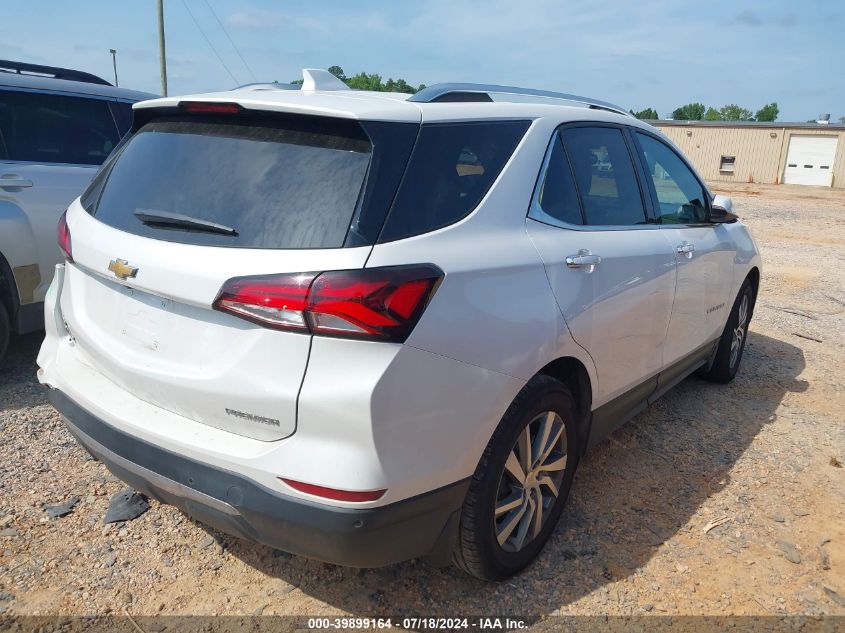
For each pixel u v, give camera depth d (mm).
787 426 4652
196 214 2414
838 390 5402
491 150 2781
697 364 4742
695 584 2969
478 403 2461
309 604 2740
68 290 2955
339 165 2328
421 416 2281
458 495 2492
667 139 4340
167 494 2436
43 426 4066
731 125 42531
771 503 3648
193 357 2373
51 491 3406
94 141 5363
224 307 2221
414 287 2227
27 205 4715
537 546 3012
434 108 2617
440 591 2846
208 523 2406
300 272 2148
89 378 2768
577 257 2982
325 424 2154
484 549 2660
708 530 3369
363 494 2162
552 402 2863
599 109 3736
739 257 4930
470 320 2412
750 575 3043
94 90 5461
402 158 2377
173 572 2889
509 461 2715
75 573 2850
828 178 39875
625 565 3076
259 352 2209
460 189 2574
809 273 10680
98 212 2793
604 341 3195
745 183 41469
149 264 2404
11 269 4621
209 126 2656
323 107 2375
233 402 2266
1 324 4660
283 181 2352
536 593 2865
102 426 2584
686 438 4395
